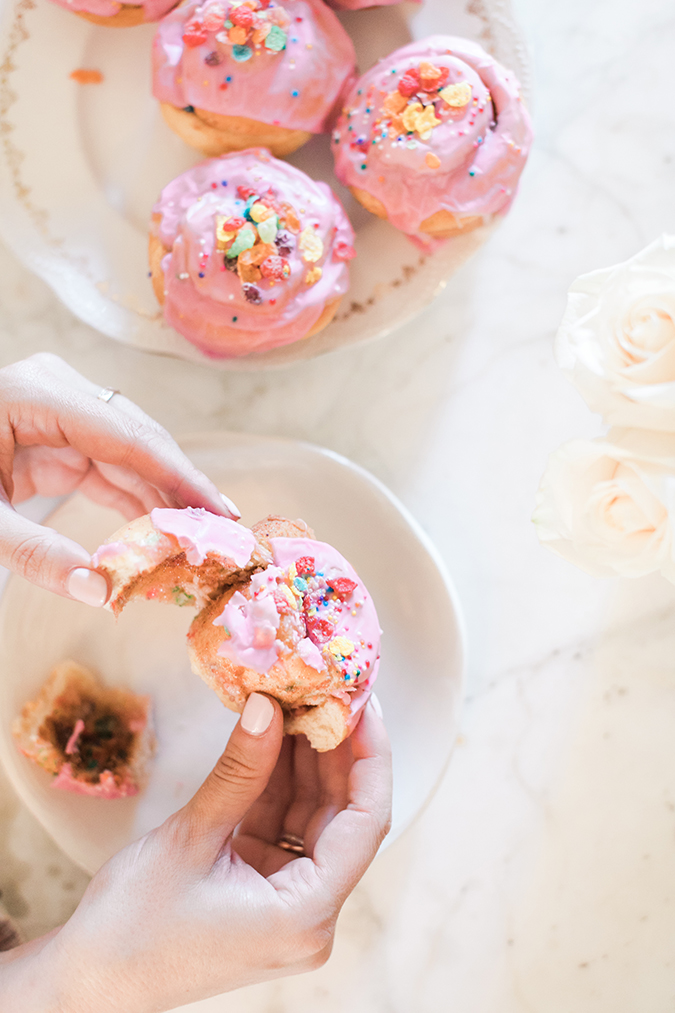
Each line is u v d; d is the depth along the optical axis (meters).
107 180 0.63
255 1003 0.62
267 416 0.64
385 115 0.60
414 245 0.62
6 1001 0.52
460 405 0.64
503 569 0.64
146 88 0.63
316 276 0.60
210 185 0.60
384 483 0.64
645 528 0.48
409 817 0.59
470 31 0.61
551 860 0.63
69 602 0.61
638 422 0.48
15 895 0.63
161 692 0.62
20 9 0.61
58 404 0.55
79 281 0.62
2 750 0.59
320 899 0.53
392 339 0.64
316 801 0.58
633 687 0.63
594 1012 0.63
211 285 0.59
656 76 0.64
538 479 0.64
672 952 0.63
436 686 0.60
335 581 0.54
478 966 0.63
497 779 0.63
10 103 0.62
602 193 0.64
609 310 0.48
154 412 0.64
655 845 0.63
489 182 0.60
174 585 0.54
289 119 0.60
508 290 0.64
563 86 0.64
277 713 0.52
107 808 0.60
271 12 0.60
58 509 0.60
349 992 0.63
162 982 0.52
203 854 0.53
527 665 0.63
